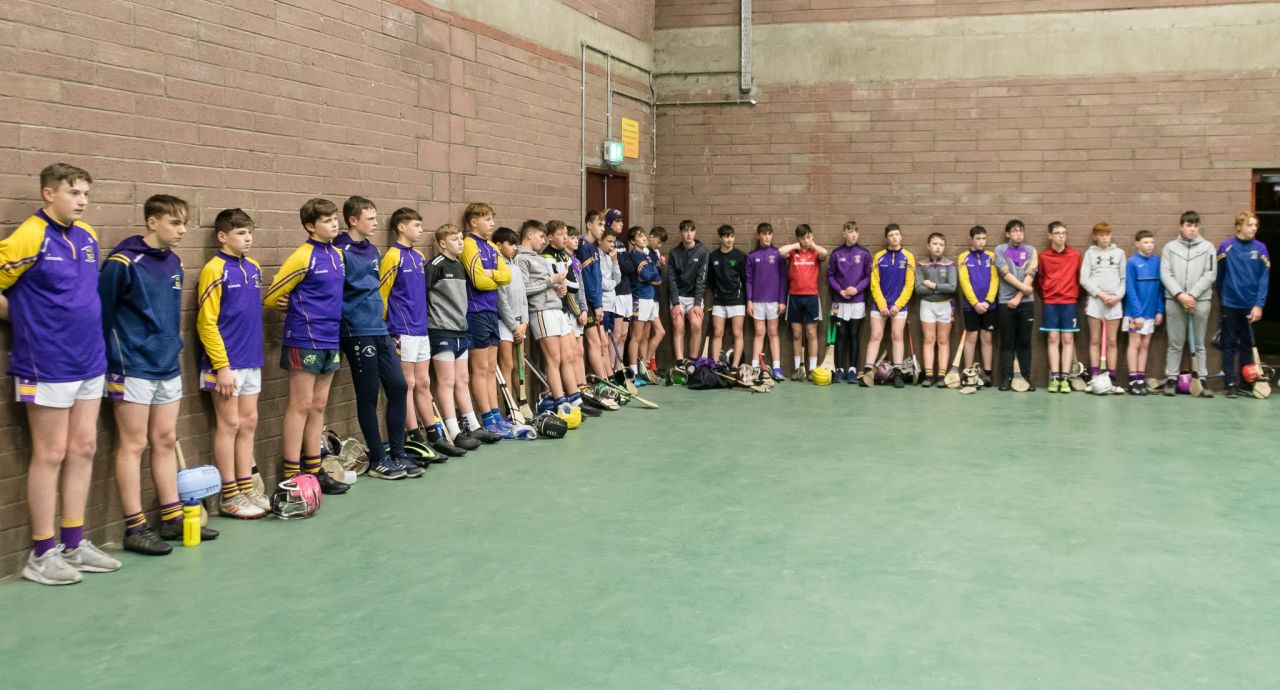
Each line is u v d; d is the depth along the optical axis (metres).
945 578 4.52
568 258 8.73
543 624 3.97
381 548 4.96
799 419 8.63
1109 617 4.05
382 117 7.04
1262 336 10.70
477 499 5.91
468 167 8.12
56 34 4.65
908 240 11.23
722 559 4.79
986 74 10.95
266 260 6.01
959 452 7.24
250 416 5.62
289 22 6.14
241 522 5.45
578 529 5.29
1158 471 6.63
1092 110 10.73
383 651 3.71
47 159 4.62
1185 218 10.01
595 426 8.31
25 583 4.44
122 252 4.75
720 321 11.35
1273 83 10.30
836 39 11.30
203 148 5.51
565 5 9.66
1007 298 10.46
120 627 3.94
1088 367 10.65
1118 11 10.61
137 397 4.81
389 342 6.42
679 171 11.77
